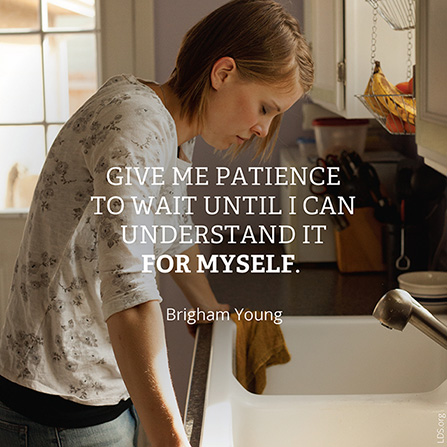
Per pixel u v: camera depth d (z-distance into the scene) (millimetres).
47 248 1075
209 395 1165
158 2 2732
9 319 1144
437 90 1138
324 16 2207
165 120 964
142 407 800
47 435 1131
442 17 1090
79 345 1108
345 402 1223
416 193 1899
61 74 2744
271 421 1215
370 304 1878
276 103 1091
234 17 1046
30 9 2709
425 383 1606
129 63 2711
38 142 2785
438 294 1598
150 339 820
